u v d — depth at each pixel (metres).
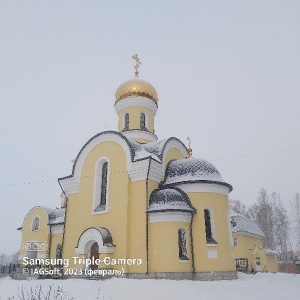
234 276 19.64
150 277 18.72
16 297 12.67
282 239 52.41
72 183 24.81
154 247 19.22
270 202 56.38
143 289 14.21
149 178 21.08
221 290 13.84
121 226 20.50
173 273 18.36
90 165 24.05
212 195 20.75
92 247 21.36
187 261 19.03
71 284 16.73
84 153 24.72
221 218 20.53
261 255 35.22
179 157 25.73
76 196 24.64
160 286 15.05
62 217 30.42
